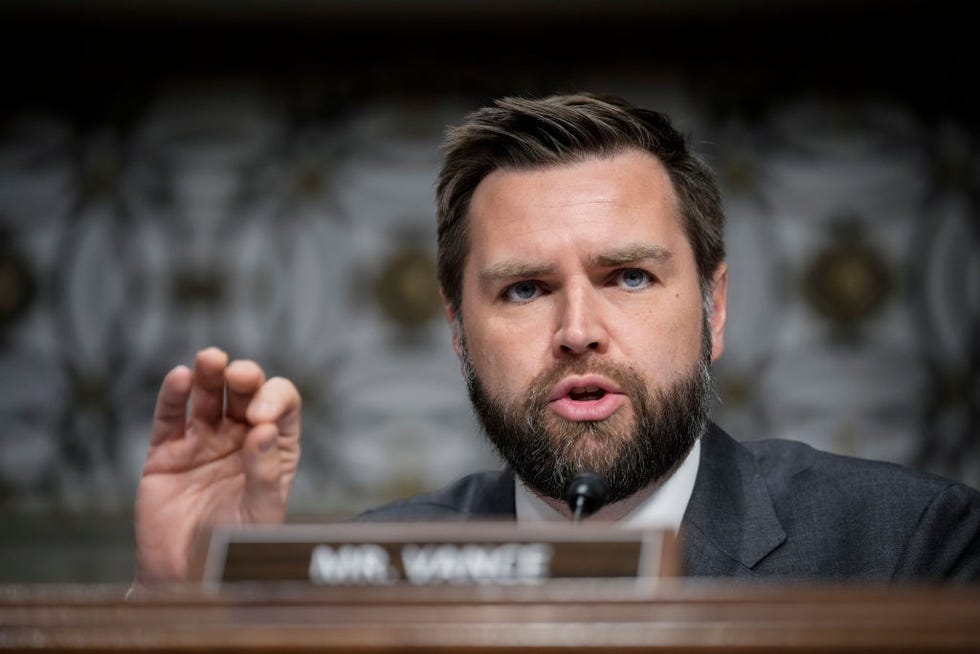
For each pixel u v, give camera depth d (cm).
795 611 86
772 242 428
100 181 444
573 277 153
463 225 169
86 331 434
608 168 158
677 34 443
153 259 438
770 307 424
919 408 416
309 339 433
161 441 141
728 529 161
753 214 430
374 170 443
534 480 155
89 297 436
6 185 443
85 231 441
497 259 157
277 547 100
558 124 160
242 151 446
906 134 433
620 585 93
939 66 435
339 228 440
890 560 159
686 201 164
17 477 425
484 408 160
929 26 434
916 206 428
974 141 430
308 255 438
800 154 434
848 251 426
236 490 141
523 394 153
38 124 447
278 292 436
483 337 158
